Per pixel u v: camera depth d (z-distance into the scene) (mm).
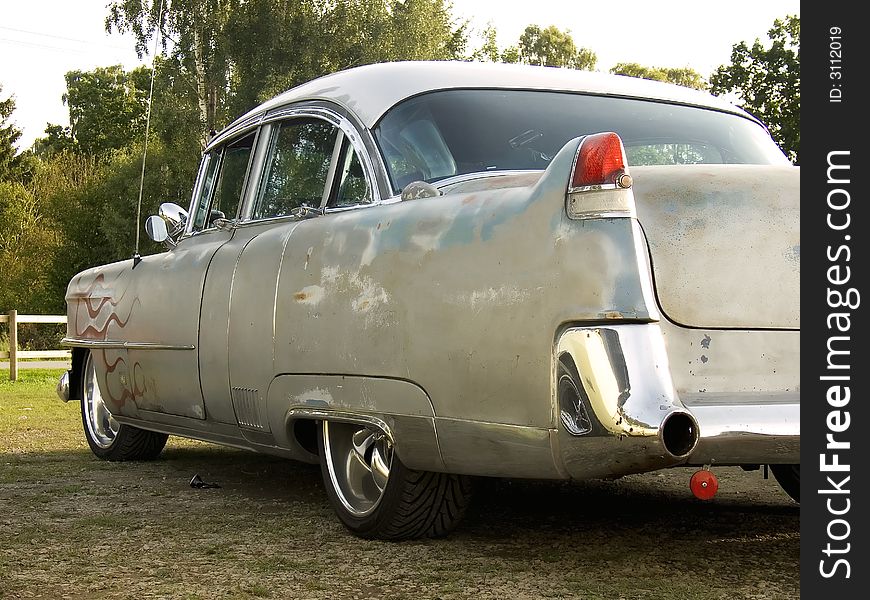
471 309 2969
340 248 3555
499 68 4125
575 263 2691
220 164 5000
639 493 4648
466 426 3000
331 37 35438
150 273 5031
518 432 2844
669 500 4453
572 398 2678
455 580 3053
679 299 2754
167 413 4895
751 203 2855
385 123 3824
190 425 4742
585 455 2684
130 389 5227
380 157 3738
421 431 3164
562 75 4176
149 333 4926
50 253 40156
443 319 3059
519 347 2818
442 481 3420
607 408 2592
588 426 2641
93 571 3240
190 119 34406
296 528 3893
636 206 2771
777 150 4250
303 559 3363
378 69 4105
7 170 46531
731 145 4086
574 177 2730
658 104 4145
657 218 2773
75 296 6086
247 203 4551
